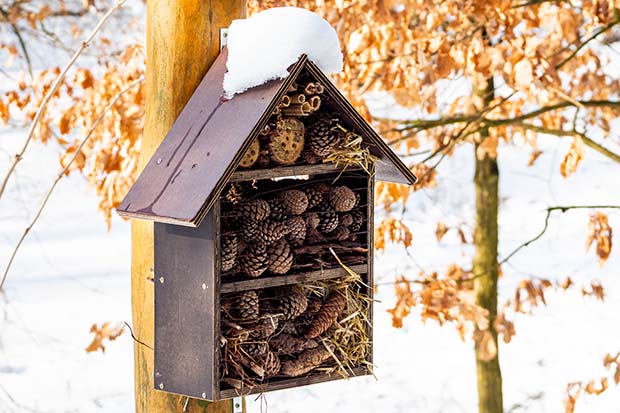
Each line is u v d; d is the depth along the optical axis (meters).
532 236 13.66
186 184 3.28
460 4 6.00
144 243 3.65
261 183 3.71
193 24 3.57
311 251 3.63
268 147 3.46
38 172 11.70
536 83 5.73
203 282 3.34
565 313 11.50
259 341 3.47
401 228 6.61
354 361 3.72
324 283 3.71
